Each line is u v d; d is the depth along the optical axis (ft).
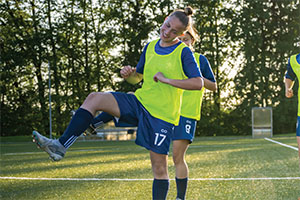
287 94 18.28
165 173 10.62
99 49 96.17
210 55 95.14
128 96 10.28
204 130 97.40
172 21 10.05
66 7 94.94
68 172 23.66
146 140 10.19
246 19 95.35
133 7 96.12
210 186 17.16
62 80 93.86
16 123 93.81
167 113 10.28
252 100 95.20
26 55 92.38
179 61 10.28
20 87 94.48
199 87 9.97
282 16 98.94
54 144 9.00
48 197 15.38
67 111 93.61
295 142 51.78
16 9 94.43
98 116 10.37
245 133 96.89
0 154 42.50
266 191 15.71
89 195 15.58
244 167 23.94
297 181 18.01
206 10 96.17
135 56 93.91
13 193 16.34
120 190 16.57
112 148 50.29
